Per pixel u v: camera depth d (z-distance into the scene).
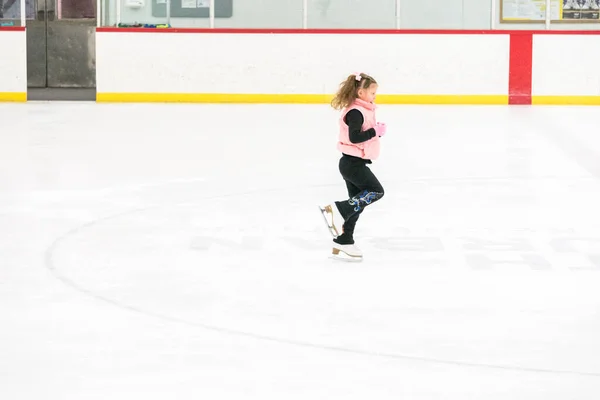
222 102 28.22
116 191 14.97
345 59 28.11
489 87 28.22
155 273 10.20
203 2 28.36
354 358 7.55
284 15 28.48
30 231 12.21
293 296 9.34
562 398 6.74
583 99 28.27
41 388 6.91
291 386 6.95
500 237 11.96
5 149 19.19
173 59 28.11
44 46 29.83
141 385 6.96
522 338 8.09
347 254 10.71
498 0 28.55
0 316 8.63
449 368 7.33
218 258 10.86
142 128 22.59
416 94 28.22
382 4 28.36
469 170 17.06
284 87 28.20
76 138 20.86
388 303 9.12
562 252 11.19
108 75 28.16
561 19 28.61
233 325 8.40
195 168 17.14
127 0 28.44
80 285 9.70
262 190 15.09
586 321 8.58
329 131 22.31
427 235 12.05
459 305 9.06
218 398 6.72
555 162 18.03
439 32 28.02
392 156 18.61
